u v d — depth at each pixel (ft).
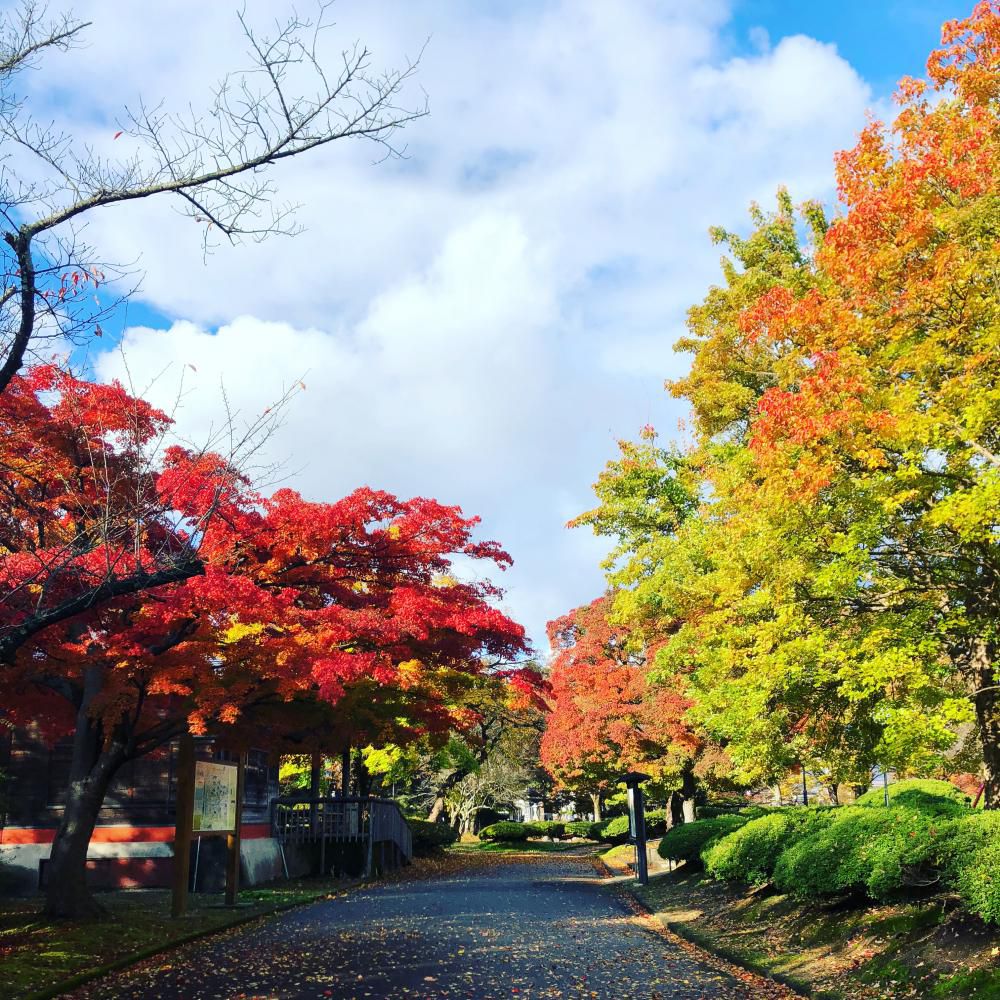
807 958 34.45
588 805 204.64
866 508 34.14
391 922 48.83
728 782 86.17
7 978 32.42
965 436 30.86
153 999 30.17
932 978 27.32
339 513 43.57
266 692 46.68
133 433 39.86
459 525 48.78
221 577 39.34
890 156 35.63
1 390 24.85
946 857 30.27
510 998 29.76
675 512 70.08
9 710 50.26
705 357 58.65
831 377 33.53
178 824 49.73
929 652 33.83
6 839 63.46
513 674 52.85
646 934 44.73
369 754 111.45
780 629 37.14
